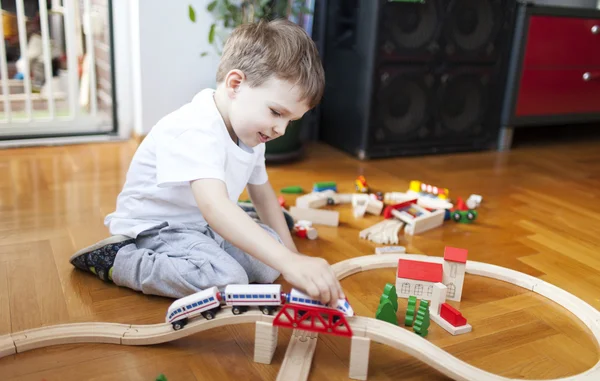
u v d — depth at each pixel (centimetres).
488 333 92
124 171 169
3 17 221
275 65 83
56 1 217
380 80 194
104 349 82
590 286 111
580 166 204
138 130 199
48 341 82
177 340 85
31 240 119
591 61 231
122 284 100
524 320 96
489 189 173
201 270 94
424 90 204
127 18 193
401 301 100
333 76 212
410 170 191
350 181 175
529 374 81
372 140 200
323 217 137
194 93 200
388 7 187
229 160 94
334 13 205
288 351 81
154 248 99
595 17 224
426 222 136
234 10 185
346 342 87
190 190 98
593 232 140
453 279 100
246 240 79
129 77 200
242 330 89
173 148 87
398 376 79
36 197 144
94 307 94
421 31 196
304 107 86
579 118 238
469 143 221
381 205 144
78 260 103
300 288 75
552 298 103
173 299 97
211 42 184
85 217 133
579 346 89
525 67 218
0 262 108
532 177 187
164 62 192
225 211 81
